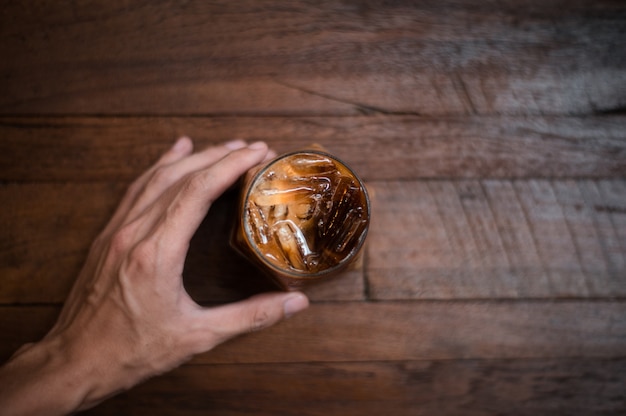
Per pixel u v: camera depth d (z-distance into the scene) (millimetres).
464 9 610
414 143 597
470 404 591
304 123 597
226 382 587
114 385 516
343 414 590
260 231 466
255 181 458
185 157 575
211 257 583
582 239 597
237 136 595
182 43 603
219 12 605
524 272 593
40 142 592
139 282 496
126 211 570
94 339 509
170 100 597
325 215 468
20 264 584
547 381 590
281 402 589
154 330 505
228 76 600
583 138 604
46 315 581
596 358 591
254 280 584
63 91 597
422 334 589
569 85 608
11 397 501
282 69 602
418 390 590
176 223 494
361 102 600
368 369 589
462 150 598
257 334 587
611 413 590
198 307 514
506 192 597
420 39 607
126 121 595
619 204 600
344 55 604
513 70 607
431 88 603
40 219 587
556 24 612
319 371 588
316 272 452
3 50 600
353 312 587
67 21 603
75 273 584
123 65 600
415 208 592
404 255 590
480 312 589
